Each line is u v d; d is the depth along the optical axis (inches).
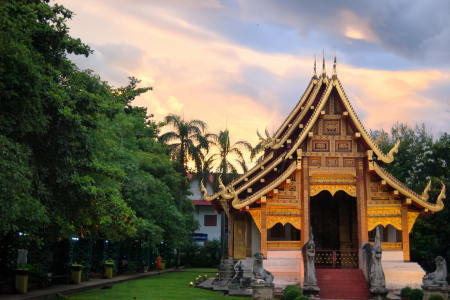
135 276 1257.4
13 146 488.7
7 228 504.7
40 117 552.4
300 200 844.0
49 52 659.4
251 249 956.6
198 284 1032.8
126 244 1365.7
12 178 473.7
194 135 1800.0
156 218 1352.1
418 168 1277.1
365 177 847.1
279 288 802.2
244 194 981.8
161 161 1549.0
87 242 1038.4
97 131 749.9
